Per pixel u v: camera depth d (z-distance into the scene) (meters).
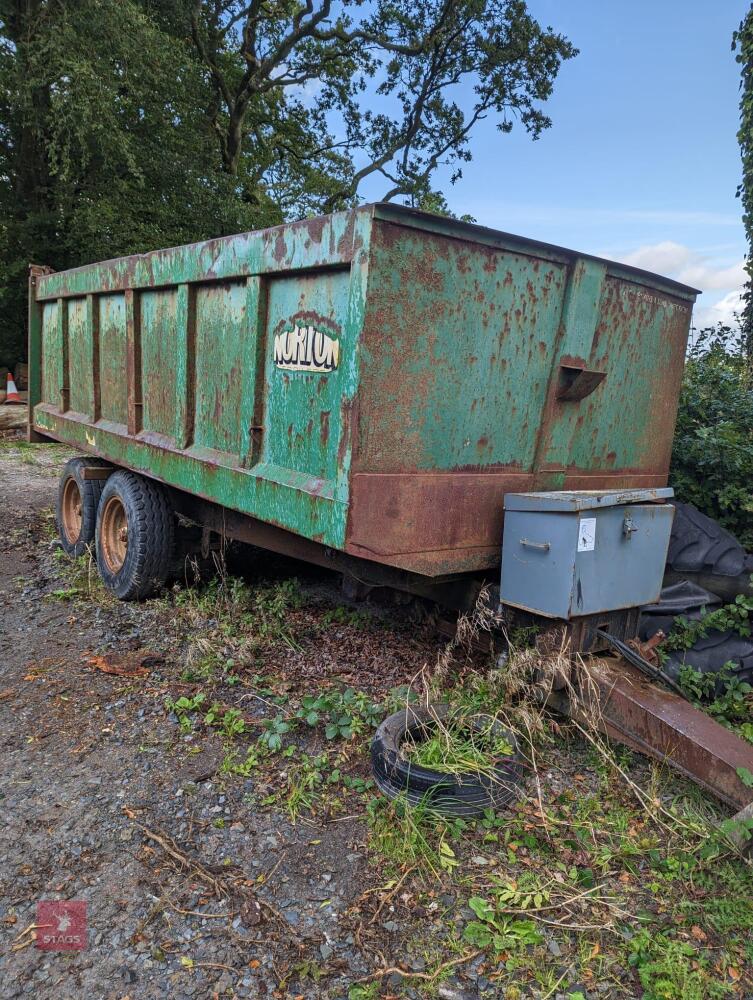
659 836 2.69
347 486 2.79
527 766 3.04
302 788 2.89
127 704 3.61
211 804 2.84
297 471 3.20
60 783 2.96
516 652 3.13
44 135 16.80
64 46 15.23
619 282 3.57
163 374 4.55
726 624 3.68
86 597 5.23
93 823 2.71
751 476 4.85
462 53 25.09
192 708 3.54
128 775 3.02
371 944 2.19
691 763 2.71
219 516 4.68
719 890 2.42
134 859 2.53
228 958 2.14
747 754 2.66
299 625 4.59
